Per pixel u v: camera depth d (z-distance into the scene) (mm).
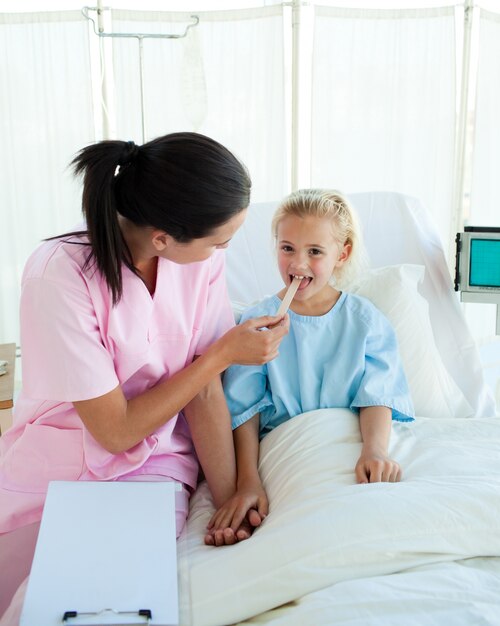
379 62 3043
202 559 1009
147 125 3010
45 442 1177
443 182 3176
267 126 3045
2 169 3020
